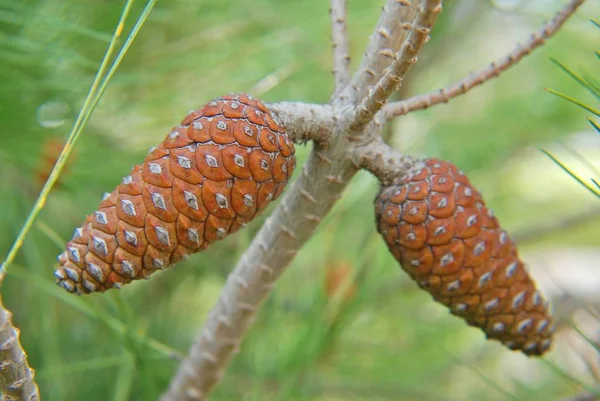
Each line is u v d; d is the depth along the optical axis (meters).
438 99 0.42
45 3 0.55
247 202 0.38
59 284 0.37
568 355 0.71
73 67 0.58
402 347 0.72
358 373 0.66
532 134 0.82
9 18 0.51
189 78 0.65
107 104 0.61
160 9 0.58
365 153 0.41
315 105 0.41
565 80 0.79
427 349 0.73
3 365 0.34
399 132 0.71
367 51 0.41
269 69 0.67
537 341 0.43
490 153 0.82
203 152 0.37
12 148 0.56
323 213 0.43
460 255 0.41
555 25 0.41
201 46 0.62
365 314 0.67
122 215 0.37
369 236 0.56
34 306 0.61
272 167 0.38
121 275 0.37
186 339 0.71
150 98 0.62
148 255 0.37
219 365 0.47
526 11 0.75
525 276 0.42
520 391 0.65
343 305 0.55
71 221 0.64
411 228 0.41
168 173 0.37
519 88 0.86
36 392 0.36
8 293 0.62
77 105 0.59
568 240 1.05
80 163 0.58
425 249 0.41
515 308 0.42
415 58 0.36
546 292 0.83
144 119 0.64
